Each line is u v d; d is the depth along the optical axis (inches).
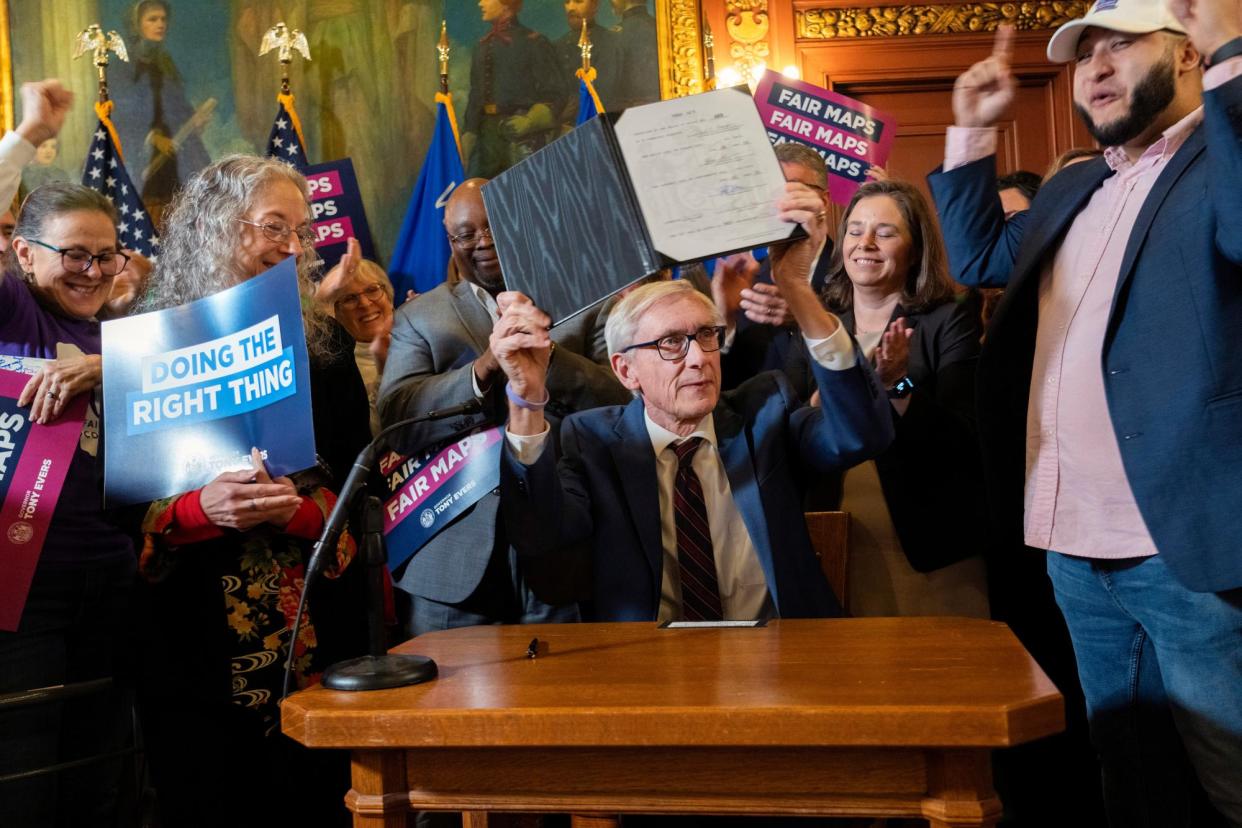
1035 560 115.8
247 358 73.9
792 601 82.3
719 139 76.4
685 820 75.7
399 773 56.4
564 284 77.3
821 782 52.9
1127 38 75.8
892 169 204.2
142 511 76.9
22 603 85.4
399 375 110.7
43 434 88.0
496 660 67.0
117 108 196.4
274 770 78.6
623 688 57.7
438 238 188.1
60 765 83.7
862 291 112.8
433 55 197.5
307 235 87.7
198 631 76.5
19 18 196.5
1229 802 72.5
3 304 91.4
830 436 84.5
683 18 196.5
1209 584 68.4
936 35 200.1
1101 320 77.8
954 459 100.2
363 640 83.4
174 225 86.5
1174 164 74.2
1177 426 70.5
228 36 197.6
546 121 195.9
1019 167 203.2
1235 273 69.6
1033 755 117.5
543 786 55.3
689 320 84.3
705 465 86.4
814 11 200.1
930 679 57.0
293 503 73.1
